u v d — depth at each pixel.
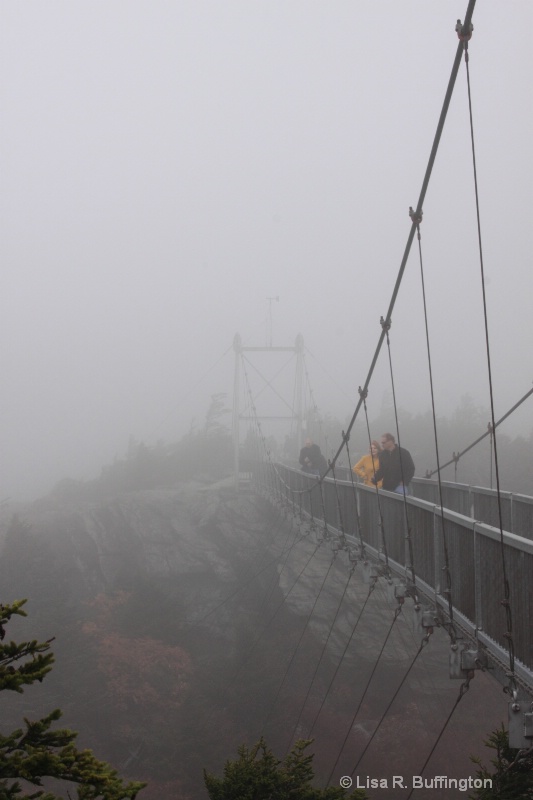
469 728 19.95
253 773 7.41
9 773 3.69
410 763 18.81
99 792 3.68
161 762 20.75
